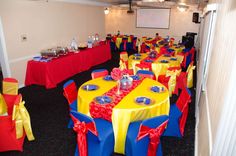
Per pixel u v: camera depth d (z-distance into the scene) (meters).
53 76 4.89
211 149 1.43
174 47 7.04
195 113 3.66
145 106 2.38
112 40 10.16
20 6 4.65
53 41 5.88
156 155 2.35
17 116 2.54
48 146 2.79
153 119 1.95
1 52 4.45
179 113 2.87
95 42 7.29
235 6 1.34
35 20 5.12
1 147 2.58
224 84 1.39
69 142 2.88
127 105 2.40
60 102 4.12
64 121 3.42
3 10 4.28
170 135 2.98
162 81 4.18
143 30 11.41
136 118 2.40
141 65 4.57
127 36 10.35
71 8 6.45
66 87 2.91
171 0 6.61
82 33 7.23
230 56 1.32
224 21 1.95
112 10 11.70
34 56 5.25
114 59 8.14
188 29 10.48
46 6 5.42
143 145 2.23
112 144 2.43
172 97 4.25
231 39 1.39
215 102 1.71
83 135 2.18
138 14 11.23
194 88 4.93
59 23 6.01
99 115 2.49
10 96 2.89
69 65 5.54
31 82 5.02
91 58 6.71
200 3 7.01
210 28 3.16
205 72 3.22
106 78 3.24
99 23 8.29
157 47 7.03
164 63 4.58
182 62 5.89
